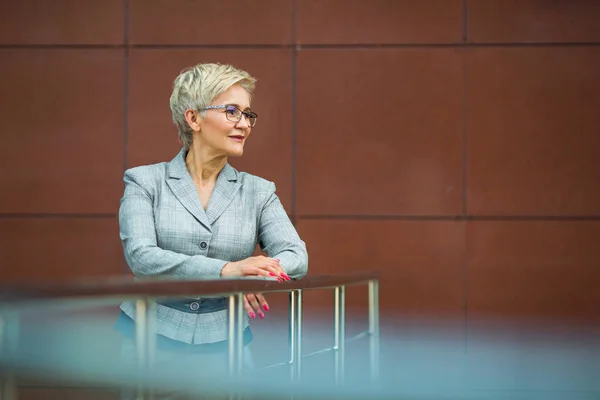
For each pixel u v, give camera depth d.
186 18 7.50
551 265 7.34
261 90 7.47
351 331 7.35
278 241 3.59
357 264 7.41
